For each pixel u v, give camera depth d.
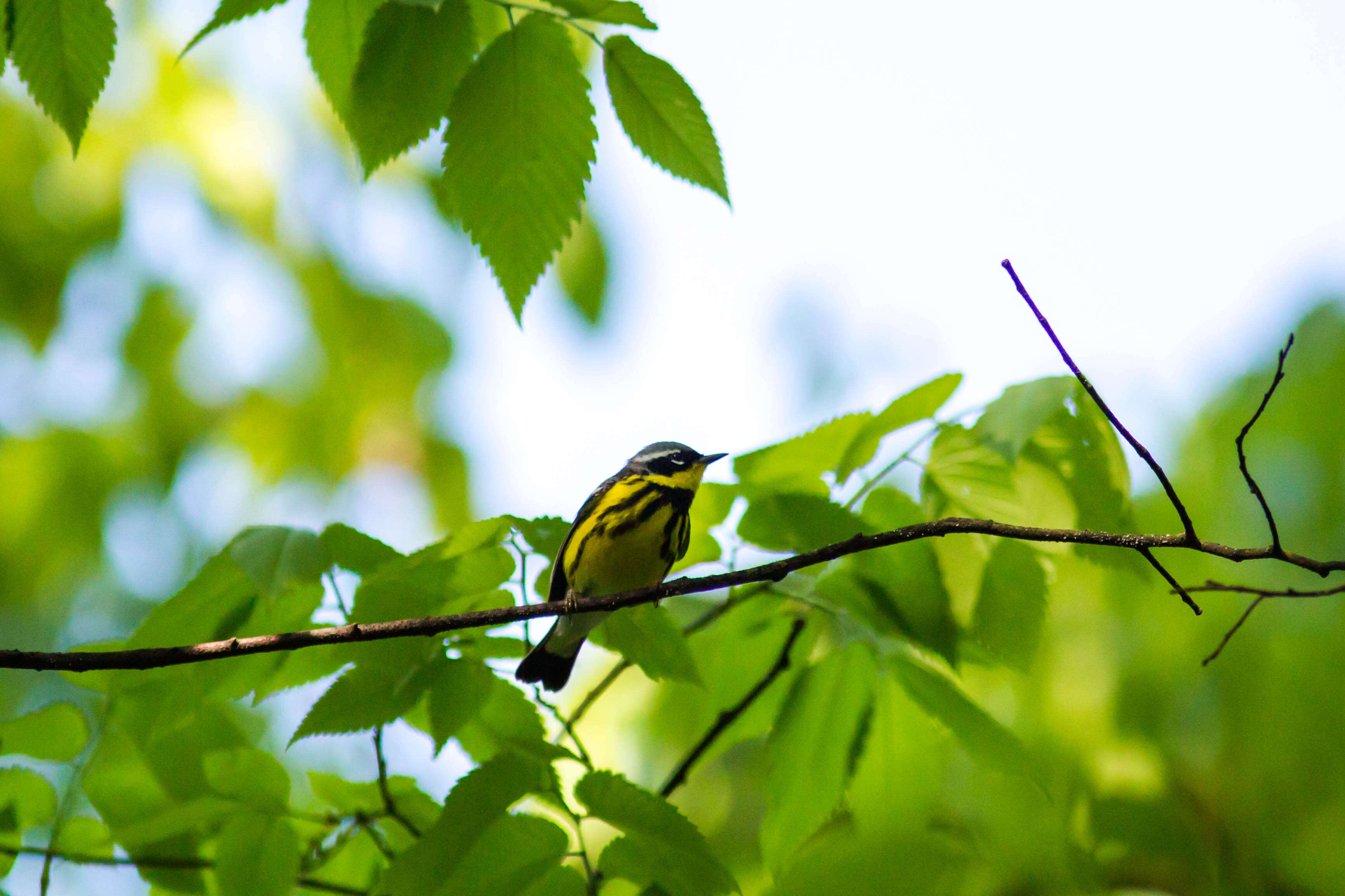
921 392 8.61
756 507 8.72
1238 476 12.12
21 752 8.14
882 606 8.62
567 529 7.96
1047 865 9.77
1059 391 8.20
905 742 8.56
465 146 6.83
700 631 9.62
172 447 15.86
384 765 8.01
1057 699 11.94
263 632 8.20
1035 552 8.49
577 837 7.97
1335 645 11.45
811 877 8.46
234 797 8.12
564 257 12.98
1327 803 11.21
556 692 11.59
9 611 15.91
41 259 14.70
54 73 6.83
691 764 9.12
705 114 6.80
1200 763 11.77
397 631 7.36
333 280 15.30
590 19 6.66
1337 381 11.66
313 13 7.14
